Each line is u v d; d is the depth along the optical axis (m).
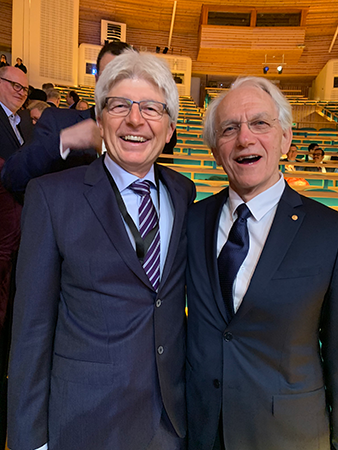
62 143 1.09
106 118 0.90
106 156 1.00
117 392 0.85
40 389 0.87
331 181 3.15
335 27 10.51
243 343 0.91
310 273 0.86
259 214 0.95
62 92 8.18
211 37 10.39
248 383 0.90
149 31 10.80
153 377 0.90
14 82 2.02
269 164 0.94
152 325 0.90
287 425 0.88
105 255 0.85
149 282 0.88
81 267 0.85
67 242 0.84
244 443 0.92
